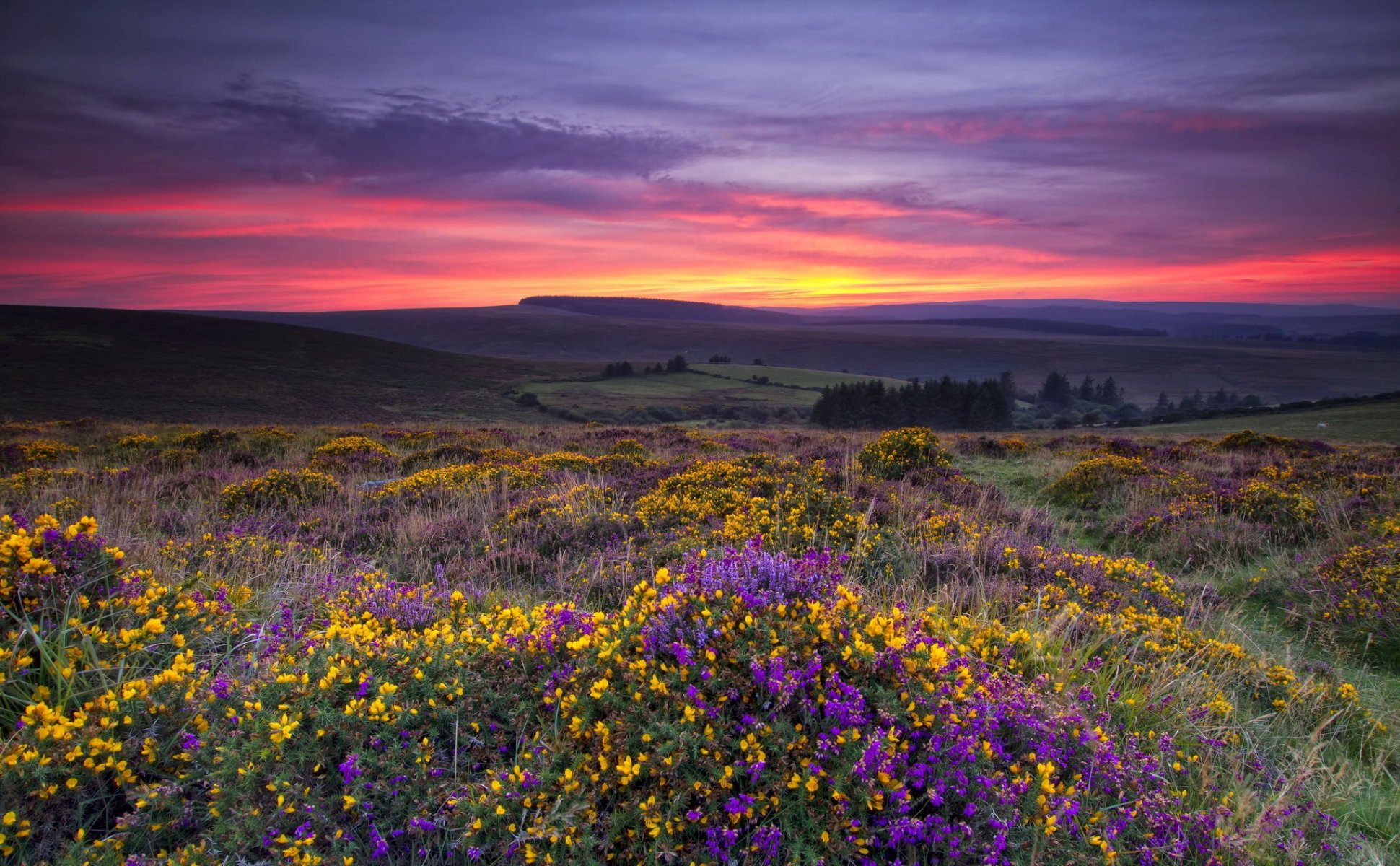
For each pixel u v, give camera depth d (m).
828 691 2.53
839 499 7.44
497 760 2.61
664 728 2.34
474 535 7.15
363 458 13.26
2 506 7.35
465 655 3.08
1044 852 2.31
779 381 184.00
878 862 2.24
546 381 153.75
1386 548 6.12
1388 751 3.61
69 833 2.36
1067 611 4.39
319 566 5.67
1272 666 4.36
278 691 2.76
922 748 2.51
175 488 9.68
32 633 2.97
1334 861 2.72
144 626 3.28
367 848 2.36
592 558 6.16
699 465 10.12
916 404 109.50
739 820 2.27
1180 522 8.27
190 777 2.49
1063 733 2.84
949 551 6.16
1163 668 4.00
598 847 2.24
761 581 3.17
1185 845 2.51
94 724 2.59
